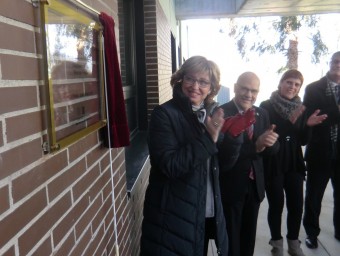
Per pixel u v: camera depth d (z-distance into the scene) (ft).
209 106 6.59
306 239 10.98
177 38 29.66
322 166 10.50
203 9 26.94
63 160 3.97
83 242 4.58
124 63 12.32
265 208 13.88
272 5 24.72
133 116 13.92
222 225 6.88
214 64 6.27
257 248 10.82
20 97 3.06
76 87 4.32
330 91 10.28
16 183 2.97
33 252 3.24
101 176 5.49
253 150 7.89
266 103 9.59
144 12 13.67
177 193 5.93
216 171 6.68
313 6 25.89
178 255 5.89
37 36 3.38
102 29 5.31
